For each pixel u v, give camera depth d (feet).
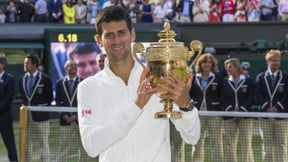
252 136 31.12
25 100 42.19
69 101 39.60
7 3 96.37
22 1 91.76
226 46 90.68
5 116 42.63
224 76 43.09
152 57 13.87
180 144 30.58
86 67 81.82
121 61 14.43
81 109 14.56
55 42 81.92
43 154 30.53
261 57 86.58
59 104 40.01
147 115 14.39
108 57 14.48
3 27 87.25
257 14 92.43
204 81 39.45
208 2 92.79
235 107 38.88
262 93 38.60
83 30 81.92
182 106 13.93
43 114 30.37
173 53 13.84
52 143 30.96
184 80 14.08
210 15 92.89
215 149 31.14
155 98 14.43
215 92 39.24
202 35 91.50
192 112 14.12
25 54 85.46
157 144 14.46
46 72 83.61
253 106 40.29
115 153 14.37
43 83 42.04
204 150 31.22
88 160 30.86
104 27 14.08
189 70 14.17
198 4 92.38
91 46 81.82
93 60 81.71
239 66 39.14
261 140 31.09
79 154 30.91
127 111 13.61
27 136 30.25
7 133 42.96
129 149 14.34
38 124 30.30
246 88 38.83
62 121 30.81
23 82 42.19
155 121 14.42
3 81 42.52
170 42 14.17
